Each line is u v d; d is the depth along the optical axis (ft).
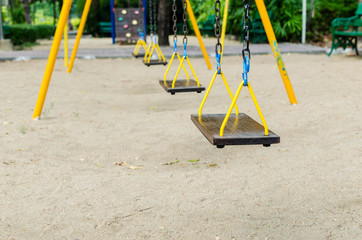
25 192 10.53
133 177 11.92
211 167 12.85
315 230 8.62
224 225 8.89
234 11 65.00
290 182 11.15
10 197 10.20
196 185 11.19
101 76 31.96
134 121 18.72
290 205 9.80
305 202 9.95
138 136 16.40
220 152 14.34
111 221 9.12
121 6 93.86
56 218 9.22
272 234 8.50
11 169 12.07
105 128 17.57
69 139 15.81
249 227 8.79
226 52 45.60
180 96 24.32
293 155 13.32
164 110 20.93
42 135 16.02
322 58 40.91
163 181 11.56
